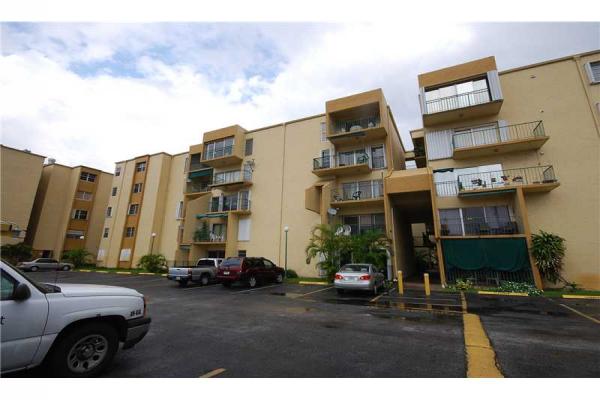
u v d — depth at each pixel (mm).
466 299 10969
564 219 14055
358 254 15445
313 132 22750
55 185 36594
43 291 3484
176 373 4090
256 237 23000
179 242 26984
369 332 6285
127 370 4168
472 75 16688
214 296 12148
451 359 4613
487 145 15398
